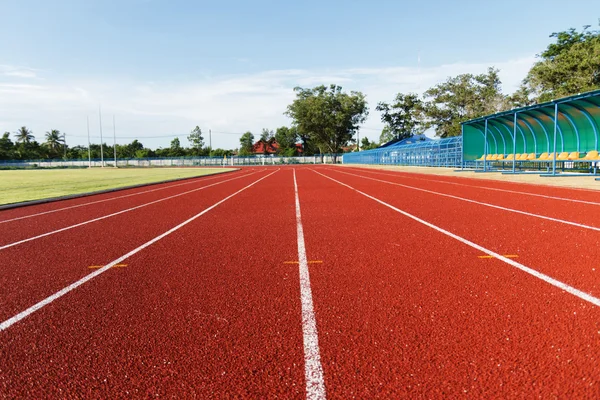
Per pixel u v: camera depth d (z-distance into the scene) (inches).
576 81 1210.0
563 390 82.5
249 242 239.0
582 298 132.8
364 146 4320.9
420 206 389.1
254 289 152.0
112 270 183.0
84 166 3280.0
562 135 787.4
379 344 104.9
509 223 280.5
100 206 451.8
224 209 405.4
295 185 740.7
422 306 130.0
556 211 329.4
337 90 3115.2
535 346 101.0
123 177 1205.7
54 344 110.0
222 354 102.2
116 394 85.9
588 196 430.0
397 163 1800.0
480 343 103.5
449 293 141.4
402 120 2847.0
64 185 834.8
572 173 769.6
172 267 186.1
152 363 98.7
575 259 181.2
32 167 3034.0
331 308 131.0
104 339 112.4
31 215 382.0
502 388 83.7
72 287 159.2
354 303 134.6
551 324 113.4
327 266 181.5
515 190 518.3
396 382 87.1
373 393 83.3
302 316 125.0
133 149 4254.4
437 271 168.7
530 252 196.5
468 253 198.4
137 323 122.7
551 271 163.8
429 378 88.3
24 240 259.9
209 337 112.1
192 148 3981.3
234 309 132.3
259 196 538.9
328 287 152.2
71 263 197.2
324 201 455.8
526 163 996.6
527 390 82.8
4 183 922.1
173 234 271.3
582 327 111.0
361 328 115.0
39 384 90.6
